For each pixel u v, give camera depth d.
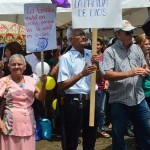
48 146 6.64
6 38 8.16
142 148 4.74
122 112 4.60
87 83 4.61
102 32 13.09
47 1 7.15
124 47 4.57
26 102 4.27
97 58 4.17
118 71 4.55
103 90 6.97
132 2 7.08
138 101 4.55
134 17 10.62
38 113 4.77
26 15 4.29
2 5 7.54
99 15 4.09
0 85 4.23
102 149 6.44
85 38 4.63
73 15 4.12
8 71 5.16
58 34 14.04
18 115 4.20
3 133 4.18
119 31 4.52
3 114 4.25
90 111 4.24
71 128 4.59
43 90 4.27
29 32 4.30
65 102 4.56
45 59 7.79
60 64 4.51
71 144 4.63
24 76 4.40
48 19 4.28
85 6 4.09
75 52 4.57
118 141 4.64
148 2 7.09
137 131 4.74
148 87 5.68
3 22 8.52
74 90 4.54
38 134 6.96
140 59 4.62
